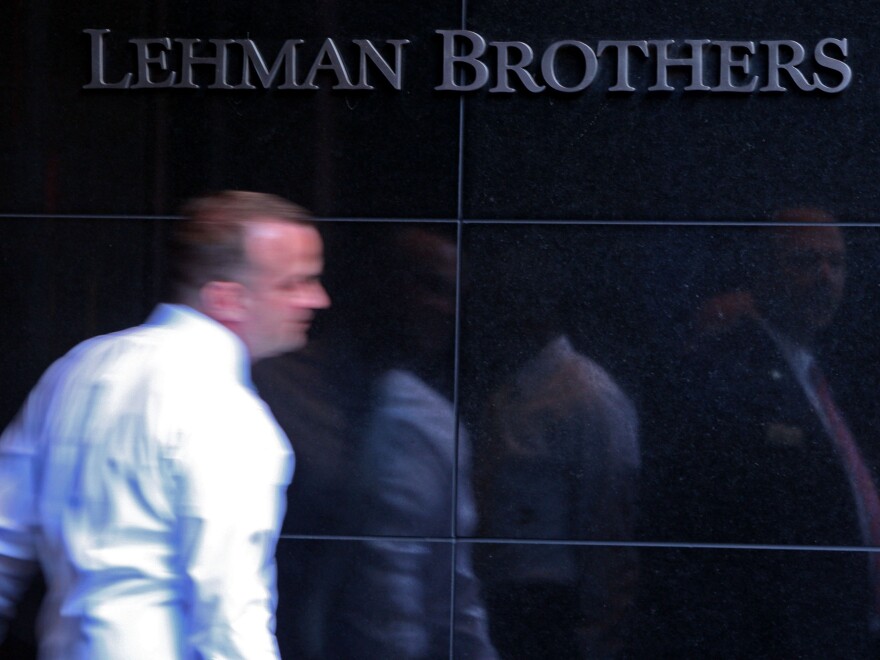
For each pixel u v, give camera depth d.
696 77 15.26
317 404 15.60
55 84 15.67
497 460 15.52
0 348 15.80
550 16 15.37
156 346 8.84
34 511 8.76
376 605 15.56
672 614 15.43
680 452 15.42
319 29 15.50
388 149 15.51
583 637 15.48
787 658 15.39
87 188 15.70
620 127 15.38
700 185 15.36
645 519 15.45
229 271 9.20
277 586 15.62
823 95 15.27
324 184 15.54
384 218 15.52
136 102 15.66
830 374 15.34
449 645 15.55
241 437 8.41
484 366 15.52
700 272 15.39
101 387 8.66
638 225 15.40
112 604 8.20
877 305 15.29
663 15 15.32
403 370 15.55
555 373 15.48
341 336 15.57
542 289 15.47
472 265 15.51
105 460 8.39
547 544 15.50
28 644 15.58
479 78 15.37
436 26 15.43
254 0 15.52
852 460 15.33
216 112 15.59
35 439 8.88
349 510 15.60
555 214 15.41
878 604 15.30
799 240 15.32
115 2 15.61
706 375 15.43
